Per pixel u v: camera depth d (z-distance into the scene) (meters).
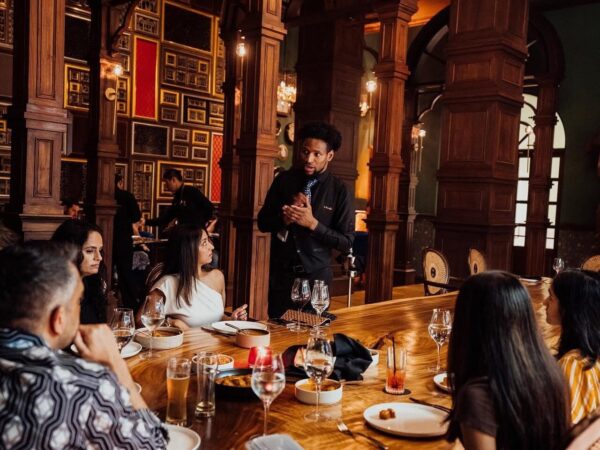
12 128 3.42
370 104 12.88
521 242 11.71
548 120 9.37
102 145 6.68
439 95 11.89
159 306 2.20
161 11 10.19
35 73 3.34
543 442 1.23
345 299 8.52
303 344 2.14
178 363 1.53
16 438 0.97
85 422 1.03
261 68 4.23
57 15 3.41
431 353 2.38
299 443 1.45
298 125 8.76
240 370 1.86
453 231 5.69
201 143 11.10
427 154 12.60
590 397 1.68
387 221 5.97
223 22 7.74
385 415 1.61
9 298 1.08
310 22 7.83
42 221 3.39
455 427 1.32
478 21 5.43
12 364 1.02
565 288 1.80
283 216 3.12
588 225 9.81
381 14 5.88
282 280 3.26
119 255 6.67
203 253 2.85
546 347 1.30
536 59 10.81
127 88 9.82
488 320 1.27
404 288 10.33
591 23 9.68
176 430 1.45
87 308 2.62
